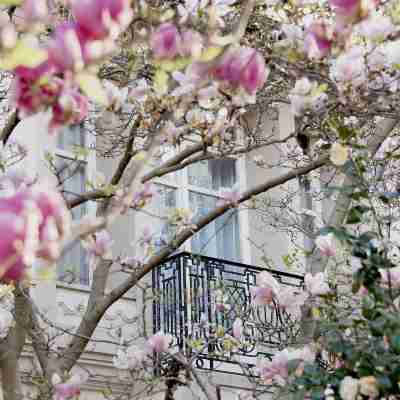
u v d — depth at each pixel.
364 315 5.62
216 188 14.45
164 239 8.45
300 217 13.53
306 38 4.99
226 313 9.38
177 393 11.28
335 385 5.62
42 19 3.17
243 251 14.37
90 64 3.21
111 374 11.63
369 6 4.19
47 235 2.57
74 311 11.90
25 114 3.30
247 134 9.45
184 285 12.34
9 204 2.56
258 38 7.61
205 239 14.17
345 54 5.60
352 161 5.89
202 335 11.16
